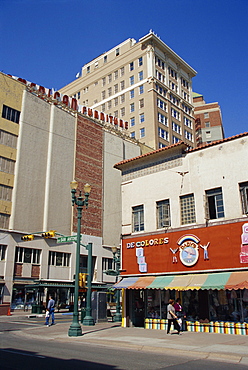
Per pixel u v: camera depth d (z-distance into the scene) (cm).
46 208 4094
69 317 2809
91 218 4681
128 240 2019
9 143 3912
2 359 912
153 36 6581
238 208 1608
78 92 7756
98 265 4603
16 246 3716
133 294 1936
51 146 4334
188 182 1830
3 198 3728
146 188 2025
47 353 1044
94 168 4894
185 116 7188
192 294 1714
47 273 3959
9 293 3522
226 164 1708
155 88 6456
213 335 1468
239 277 1473
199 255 1670
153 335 1484
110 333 1575
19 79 4444
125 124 6122
